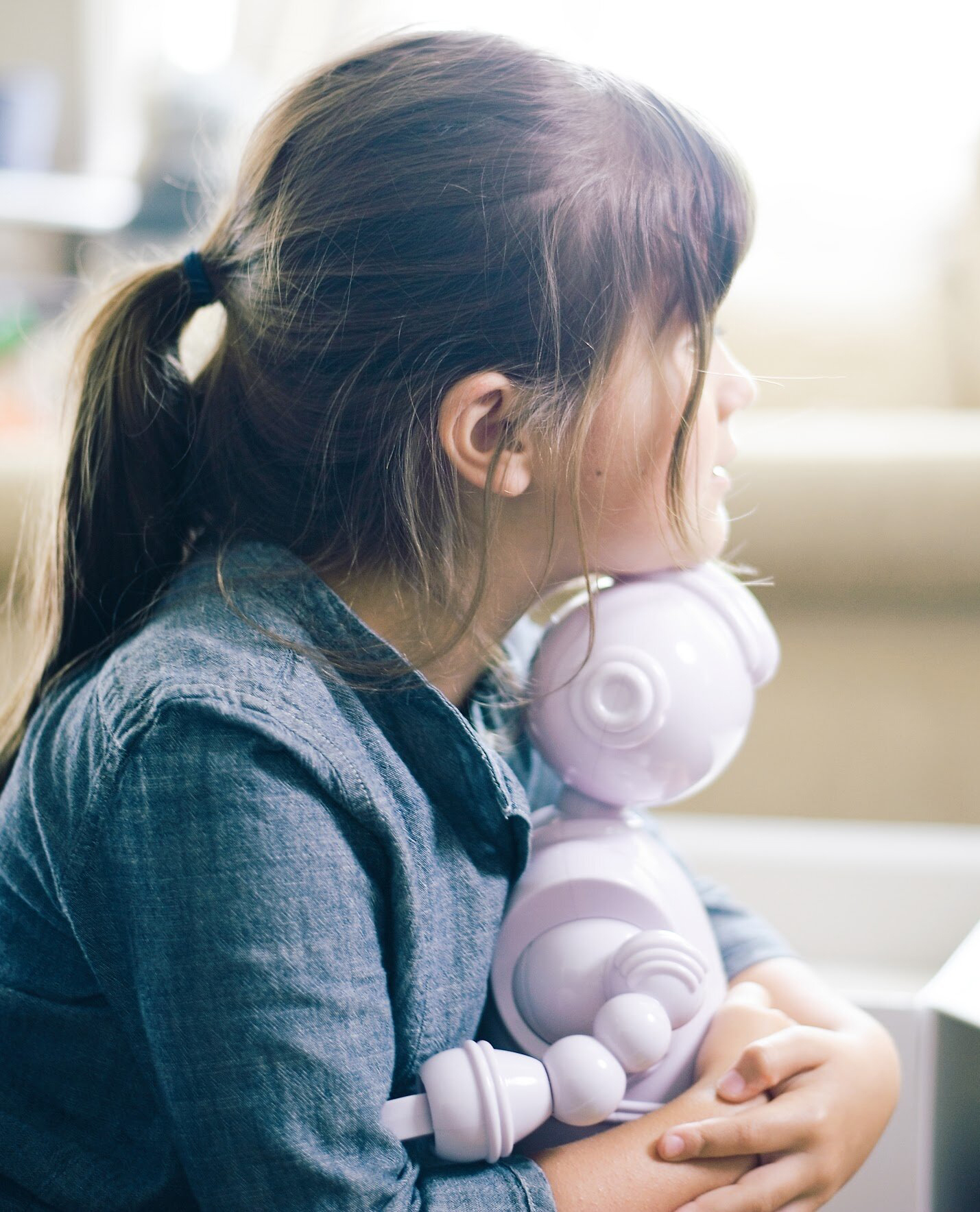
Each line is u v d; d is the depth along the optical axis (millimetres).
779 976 675
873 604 1099
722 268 594
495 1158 505
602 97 585
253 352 585
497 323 554
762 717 1123
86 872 492
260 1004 456
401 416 562
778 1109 553
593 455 572
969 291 1712
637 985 561
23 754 579
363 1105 467
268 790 473
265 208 585
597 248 557
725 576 646
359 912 490
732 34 2205
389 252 558
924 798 1107
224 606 541
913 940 1003
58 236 2344
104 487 605
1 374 1704
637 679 580
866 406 1654
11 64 2648
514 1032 586
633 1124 549
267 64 2363
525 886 595
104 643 604
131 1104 524
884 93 2148
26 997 541
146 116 2541
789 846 1093
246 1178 454
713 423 611
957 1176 615
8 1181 521
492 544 588
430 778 564
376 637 546
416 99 568
